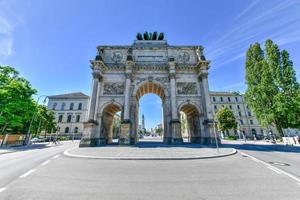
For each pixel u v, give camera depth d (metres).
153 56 37.66
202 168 10.95
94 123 30.38
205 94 32.66
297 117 32.81
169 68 34.75
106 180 8.39
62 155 17.42
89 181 8.23
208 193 6.62
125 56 37.53
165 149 21.58
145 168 11.02
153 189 7.11
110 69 35.38
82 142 28.41
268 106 37.62
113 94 33.78
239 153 17.81
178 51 38.25
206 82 33.41
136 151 19.48
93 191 6.88
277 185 7.49
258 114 40.03
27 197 6.23
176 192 6.74
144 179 8.53
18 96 37.34
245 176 8.98
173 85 33.72
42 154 19.25
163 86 34.88
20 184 7.79
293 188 7.10
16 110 36.72
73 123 79.00
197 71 35.75
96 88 32.44
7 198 6.14
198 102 33.75
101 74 34.25
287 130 57.06
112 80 34.78
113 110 37.41
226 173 9.63
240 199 6.02
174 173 9.70
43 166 11.81
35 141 56.66
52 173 9.80
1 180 8.43
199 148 22.59
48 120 62.25
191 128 38.97
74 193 6.66
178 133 30.61
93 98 31.52
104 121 33.91
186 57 37.78
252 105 41.56
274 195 6.36
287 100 33.62
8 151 22.86
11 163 13.30
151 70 35.94
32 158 16.02
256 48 43.59
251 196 6.28
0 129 38.88
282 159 14.13
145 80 35.16
